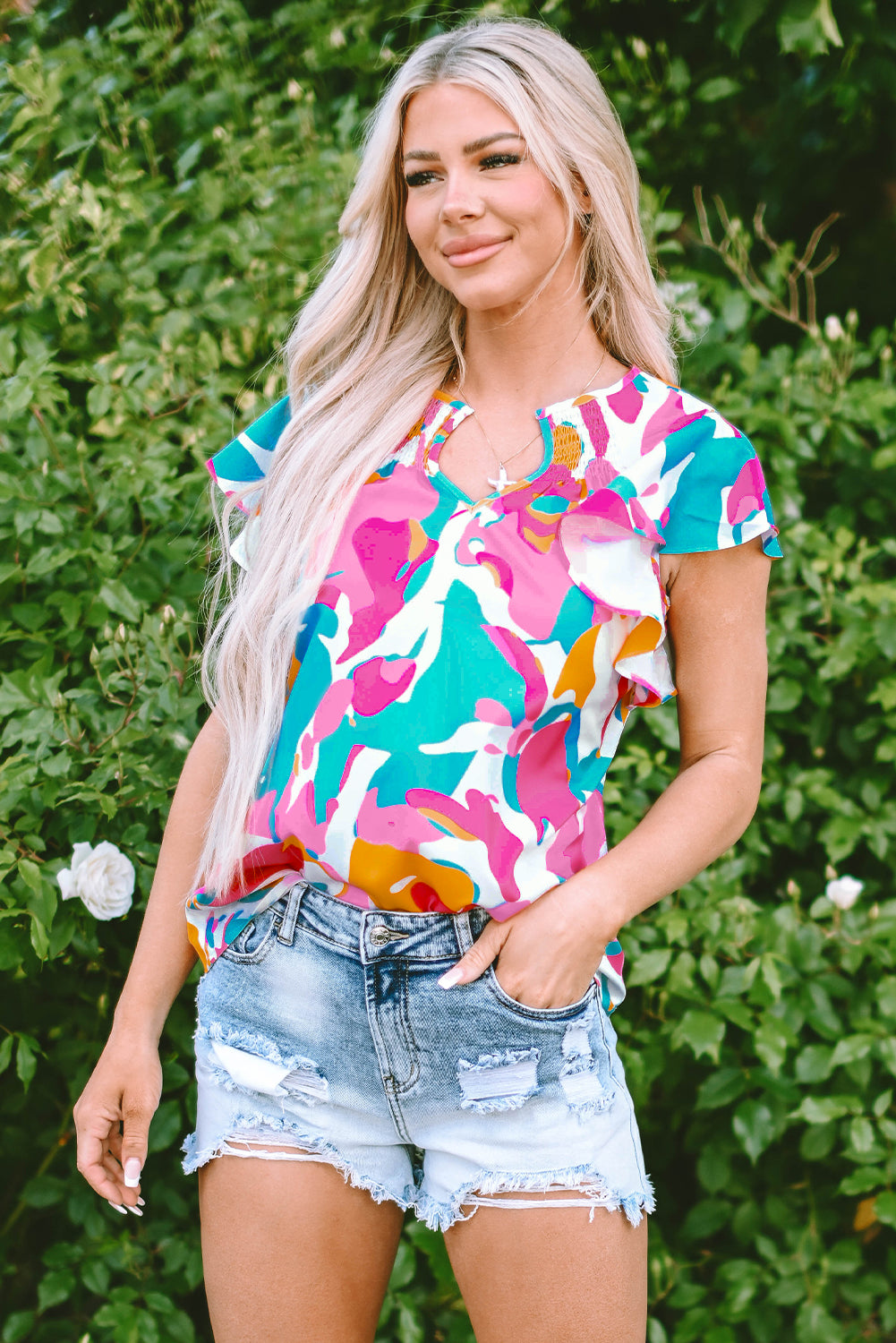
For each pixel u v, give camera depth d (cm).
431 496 139
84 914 204
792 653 252
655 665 134
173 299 254
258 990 140
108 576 220
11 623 222
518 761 131
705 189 301
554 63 138
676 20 287
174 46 287
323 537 142
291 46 287
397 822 128
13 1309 238
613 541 132
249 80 281
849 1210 249
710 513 133
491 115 134
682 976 227
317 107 286
